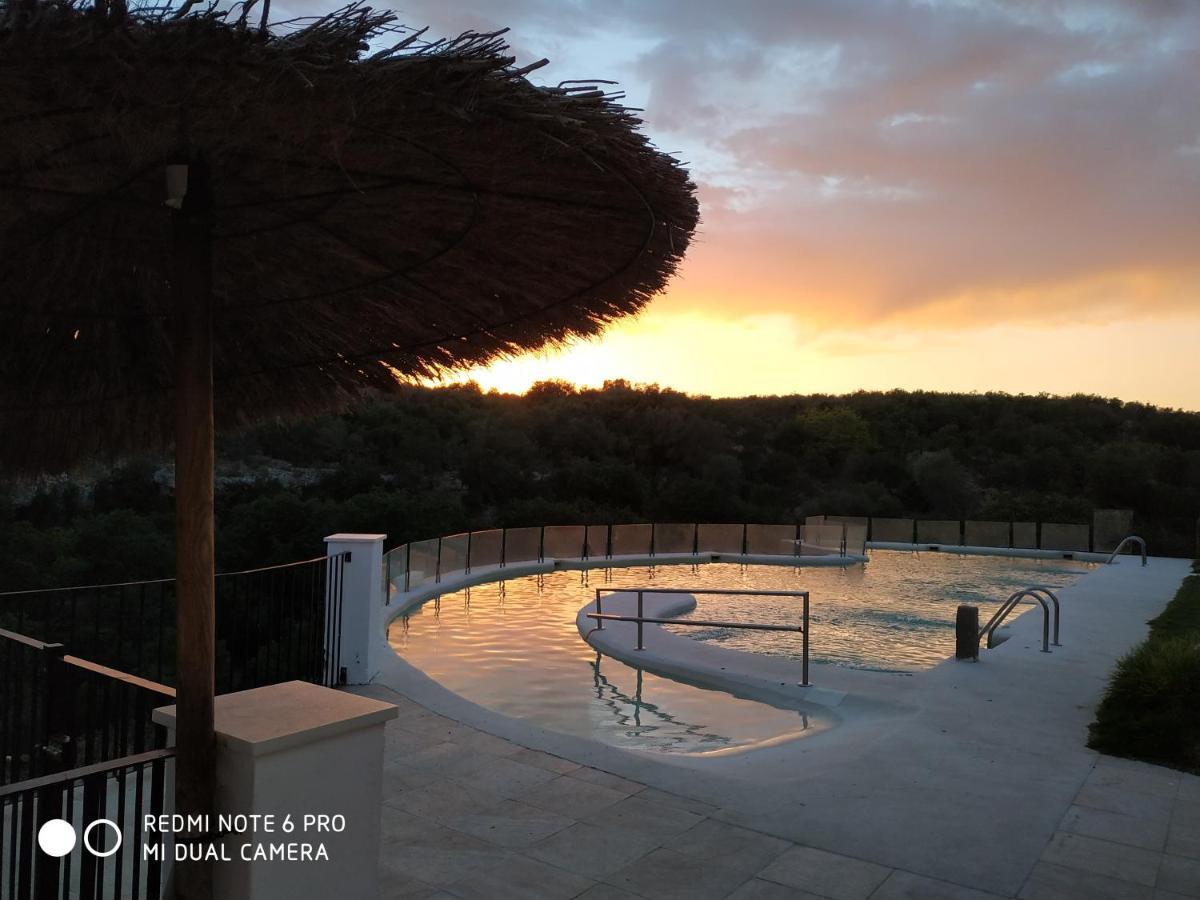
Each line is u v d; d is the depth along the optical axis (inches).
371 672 244.1
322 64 58.2
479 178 83.7
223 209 95.7
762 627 290.8
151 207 91.0
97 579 937.5
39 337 117.0
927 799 168.1
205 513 86.7
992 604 539.5
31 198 84.7
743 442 1843.0
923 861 139.3
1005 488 1640.0
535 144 72.1
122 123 64.0
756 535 792.3
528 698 286.2
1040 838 149.7
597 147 71.2
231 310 121.6
